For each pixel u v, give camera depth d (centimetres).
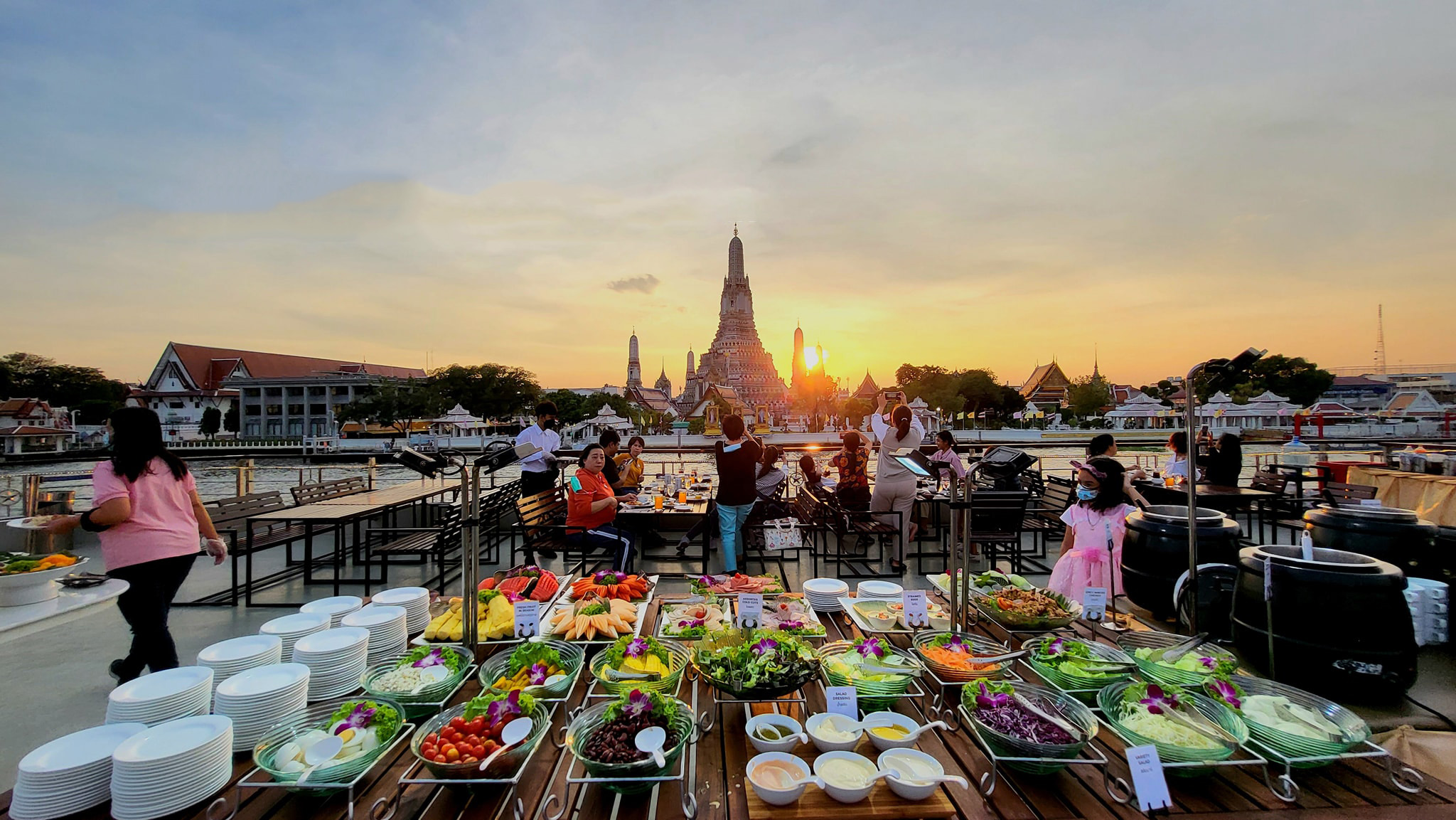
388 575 680
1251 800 212
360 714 236
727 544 618
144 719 236
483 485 1128
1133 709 251
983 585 416
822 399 7825
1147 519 462
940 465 330
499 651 325
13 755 324
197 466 4144
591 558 743
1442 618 415
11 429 5253
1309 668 329
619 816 201
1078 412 6694
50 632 502
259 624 519
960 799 210
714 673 264
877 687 265
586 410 6969
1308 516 479
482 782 200
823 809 199
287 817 199
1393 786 220
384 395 5784
